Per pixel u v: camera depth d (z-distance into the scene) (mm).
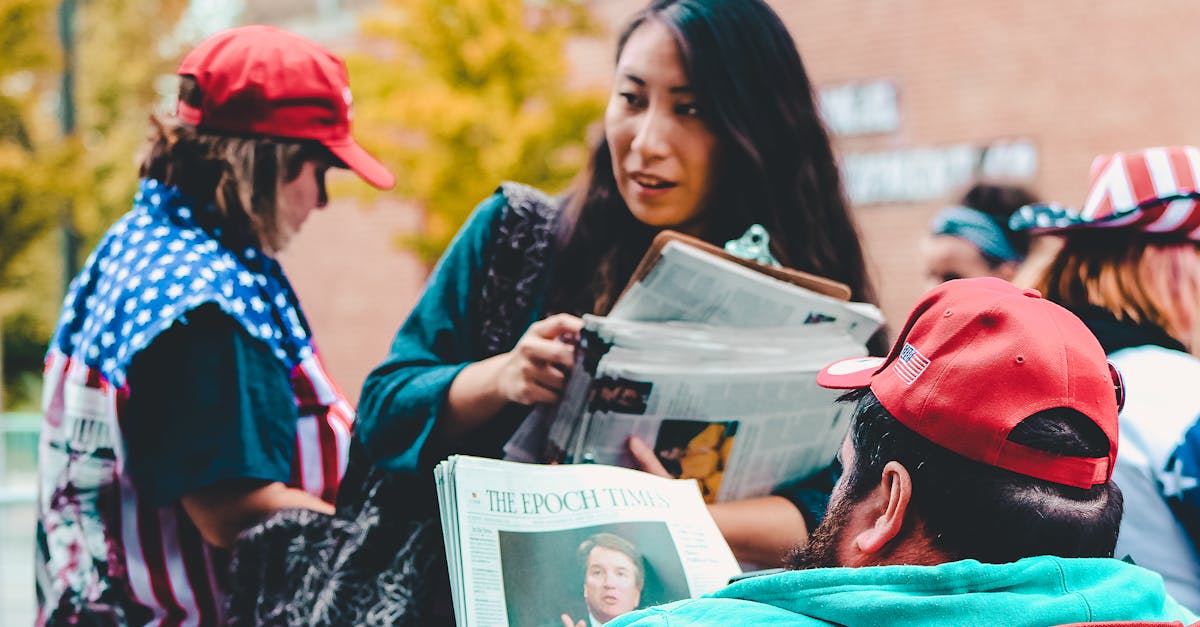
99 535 1737
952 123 10820
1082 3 10352
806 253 1796
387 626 1581
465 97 9398
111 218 20109
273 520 1641
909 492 1101
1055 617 1027
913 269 10945
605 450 1566
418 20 9578
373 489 1658
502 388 1576
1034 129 10523
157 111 1851
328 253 13805
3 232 12219
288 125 1825
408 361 1729
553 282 1777
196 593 1762
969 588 1045
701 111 1726
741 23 1722
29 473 5879
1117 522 1116
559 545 1349
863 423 1155
